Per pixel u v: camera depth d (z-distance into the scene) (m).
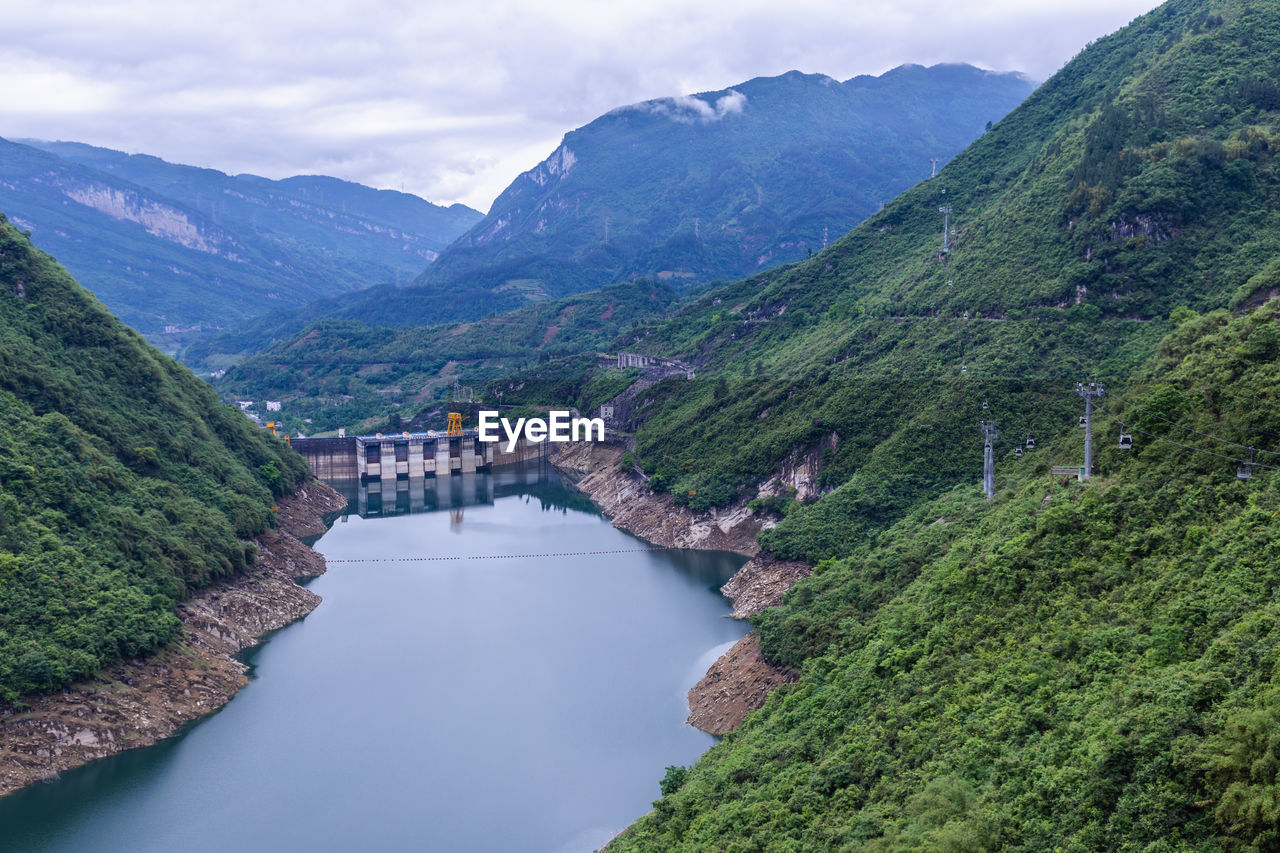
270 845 115.62
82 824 119.44
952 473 193.00
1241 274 194.00
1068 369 198.75
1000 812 68.19
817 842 78.81
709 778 104.00
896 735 87.44
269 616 186.62
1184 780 60.91
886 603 124.69
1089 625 84.06
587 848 115.12
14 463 163.12
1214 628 72.88
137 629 149.88
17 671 132.38
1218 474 90.25
